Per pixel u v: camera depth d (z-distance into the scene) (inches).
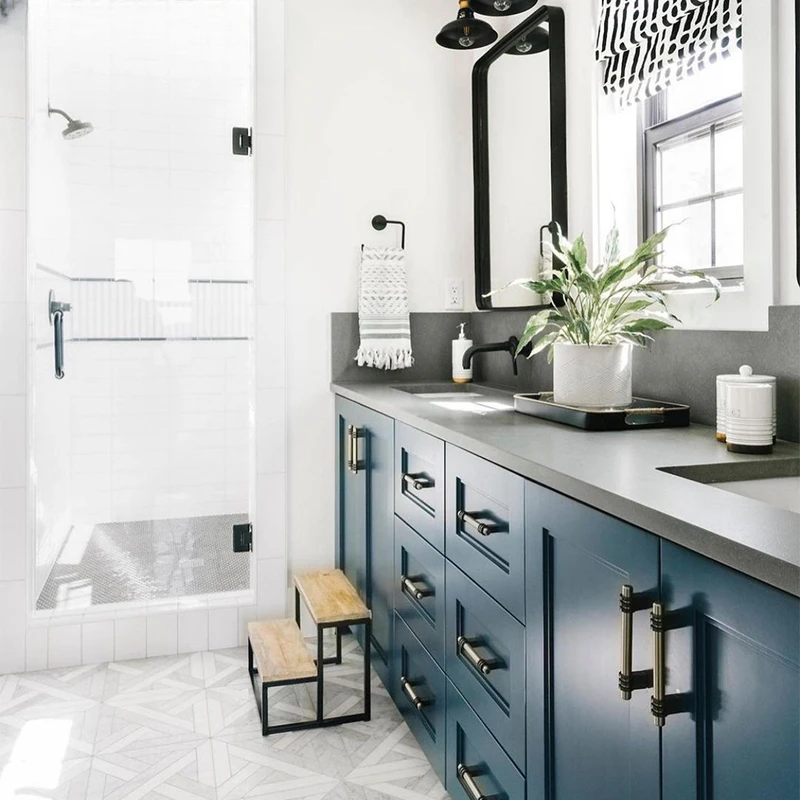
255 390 104.0
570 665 44.1
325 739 78.7
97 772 72.0
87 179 100.1
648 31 71.5
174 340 105.3
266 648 84.7
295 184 105.1
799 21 56.2
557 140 86.9
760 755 29.0
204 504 106.9
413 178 109.7
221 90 104.0
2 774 71.6
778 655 27.9
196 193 104.4
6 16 91.5
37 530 99.0
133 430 104.1
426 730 71.3
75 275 101.0
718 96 68.3
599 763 40.8
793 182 58.1
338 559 107.1
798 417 56.5
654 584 35.5
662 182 76.5
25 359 93.6
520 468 49.3
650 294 64.9
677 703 33.8
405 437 75.9
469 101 111.0
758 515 33.5
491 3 88.2
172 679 93.0
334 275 107.2
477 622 58.6
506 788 53.4
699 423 66.9
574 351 66.1
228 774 71.9
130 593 102.2
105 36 99.4
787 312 57.4
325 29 105.6
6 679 93.0
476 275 109.2
